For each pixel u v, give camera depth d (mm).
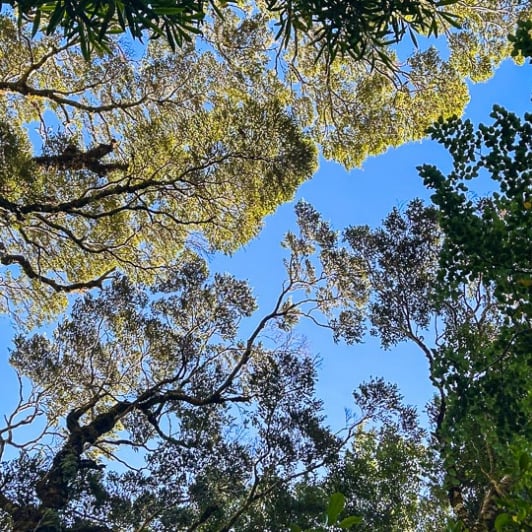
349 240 13531
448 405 7652
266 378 12930
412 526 12930
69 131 16453
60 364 14750
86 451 14945
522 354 6570
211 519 12469
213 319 15289
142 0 3990
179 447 12672
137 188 15203
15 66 15953
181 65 16203
